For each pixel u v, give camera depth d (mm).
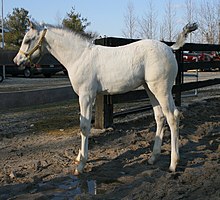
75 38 4660
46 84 15266
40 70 19906
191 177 3957
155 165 4824
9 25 32188
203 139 6223
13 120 7738
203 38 32438
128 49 4648
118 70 4566
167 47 4664
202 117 8016
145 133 6453
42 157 5172
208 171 4070
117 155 5277
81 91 4555
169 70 4570
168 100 4617
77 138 6148
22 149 5555
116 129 6691
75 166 4777
